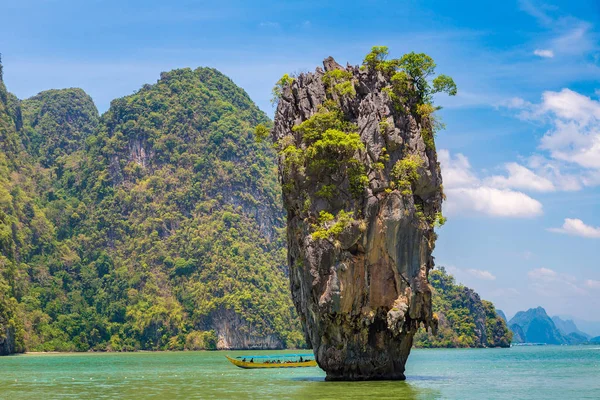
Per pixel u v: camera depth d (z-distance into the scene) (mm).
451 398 58281
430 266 70125
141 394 65938
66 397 64000
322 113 68750
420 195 68938
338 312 65688
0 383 84125
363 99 69688
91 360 172375
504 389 68625
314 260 66125
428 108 69375
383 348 68000
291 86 73000
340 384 66562
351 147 65938
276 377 86500
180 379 87938
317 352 69062
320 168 67875
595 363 135000
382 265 66500
